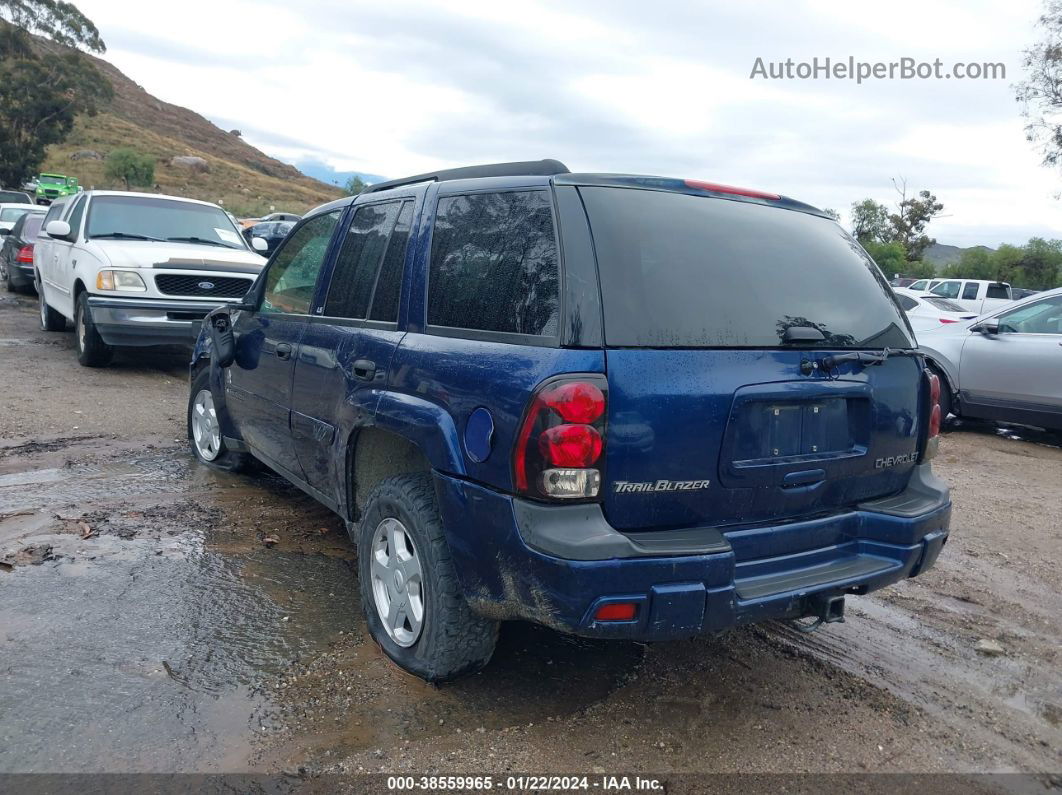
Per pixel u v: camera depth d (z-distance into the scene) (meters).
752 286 3.02
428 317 3.28
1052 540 5.39
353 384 3.59
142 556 4.36
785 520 3.03
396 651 3.32
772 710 3.22
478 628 3.07
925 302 11.31
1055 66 23.75
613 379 2.62
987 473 7.17
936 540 3.28
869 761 2.92
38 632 3.49
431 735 2.94
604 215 2.88
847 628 4.01
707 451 2.77
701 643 3.75
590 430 2.58
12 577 4.00
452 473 2.91
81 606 3.75
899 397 3.33
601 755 2.88
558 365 2.61
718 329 2.85
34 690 3.07
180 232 10.19
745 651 3.70
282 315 4.52
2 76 57.66
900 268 42.00
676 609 2.65
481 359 2.88
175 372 9.73
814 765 2.88
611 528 2.63
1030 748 3.05
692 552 2.66
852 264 3.45
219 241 10.30
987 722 3.22
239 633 3.61
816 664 3.61
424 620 3.12
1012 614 4.25
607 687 3.32
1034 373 8.04
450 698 3.18
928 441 3.49
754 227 3.23
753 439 2.88
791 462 2.97
